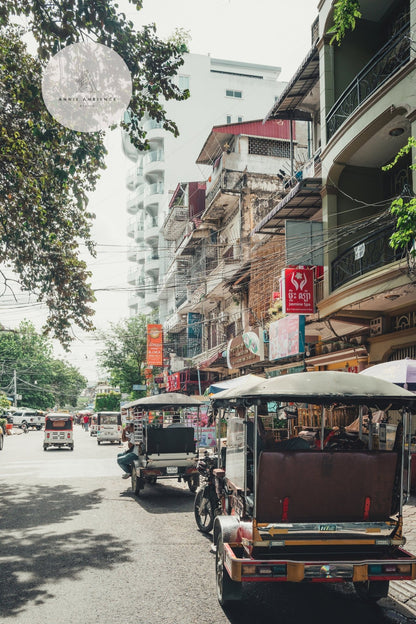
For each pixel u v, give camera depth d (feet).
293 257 46.11
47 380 246.68
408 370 30.53
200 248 103.40
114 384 156.04
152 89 29.81
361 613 15.93
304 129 92.17
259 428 17.95
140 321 153.28
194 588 17.92
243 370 79.56
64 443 85.30
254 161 89.20
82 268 43.86
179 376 103.76
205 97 172.14
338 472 15.03
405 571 14.46
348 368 47.32
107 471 53.57
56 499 36.29
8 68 30.04
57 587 17.92
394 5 43.32
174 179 176.24
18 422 188.55
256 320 67.21
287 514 15.10
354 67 46.01
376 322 41.73
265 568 14.16
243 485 16.93
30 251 40.75
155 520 29.27
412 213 19.72
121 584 18.25
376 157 42.01
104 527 27.43
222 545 16.06
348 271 40.91
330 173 44.04
